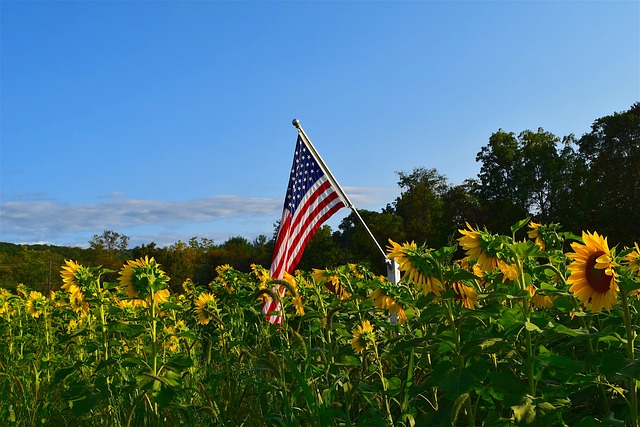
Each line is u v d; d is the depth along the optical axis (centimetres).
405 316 492
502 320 354
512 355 365
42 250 6788
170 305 533
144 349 602
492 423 326
